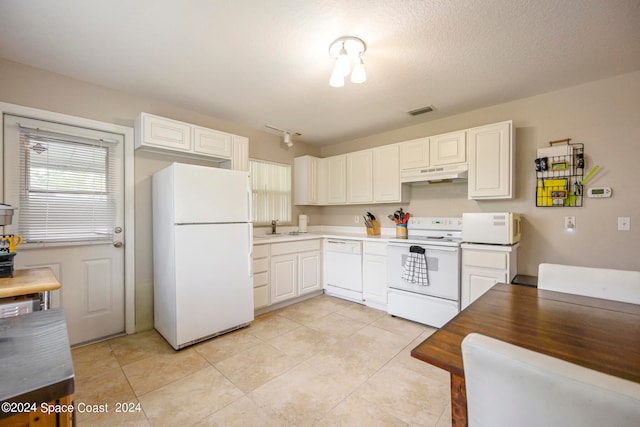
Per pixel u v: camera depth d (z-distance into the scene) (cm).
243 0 149
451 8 155
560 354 82
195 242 236
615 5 151
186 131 273
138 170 269
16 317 95
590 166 242
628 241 227
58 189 231
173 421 150
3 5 151
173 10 157
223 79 237
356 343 240
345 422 150
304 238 353
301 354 221
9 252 160
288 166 420
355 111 309
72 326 236
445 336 95
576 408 49
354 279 346
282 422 150
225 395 172
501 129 265
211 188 247
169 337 237
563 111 254
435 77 233
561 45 189
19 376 61
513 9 155
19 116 214
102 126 248
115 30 175
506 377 56
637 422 42
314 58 206
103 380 187
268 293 313
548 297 140
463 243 264
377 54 200
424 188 348
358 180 381
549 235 262
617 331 98
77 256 240
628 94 227
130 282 262
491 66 216
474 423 63
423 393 174
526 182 273
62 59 207
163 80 239
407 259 289
